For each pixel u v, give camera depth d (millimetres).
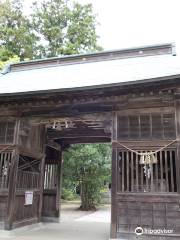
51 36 22547
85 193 20938
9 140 9641
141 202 7738
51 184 13375
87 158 18781
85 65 12594
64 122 10133
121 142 8336
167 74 7523
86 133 12344
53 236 9266
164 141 7961
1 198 9250
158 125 8164
